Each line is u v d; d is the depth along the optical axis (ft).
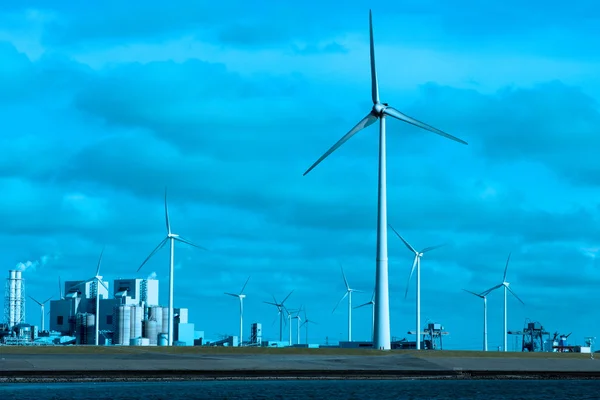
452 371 436.76
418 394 355.97
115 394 329.93
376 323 492.95
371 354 476.13
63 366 388.98
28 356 418.51
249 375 402.93
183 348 476.95
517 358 492.13
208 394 336.29
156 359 422.41
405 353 483.51
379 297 492.54
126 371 387.34
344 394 347.36
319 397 334.65
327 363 436.35
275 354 466.29
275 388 364.58
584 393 373.40
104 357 422.00
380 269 493.36
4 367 380.78
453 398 345.72
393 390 368.48
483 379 436.76
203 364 412.36
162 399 317.63
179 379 391.24
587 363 492.13
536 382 426.51
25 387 350.64
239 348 482.69
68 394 327.47
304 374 410.52
